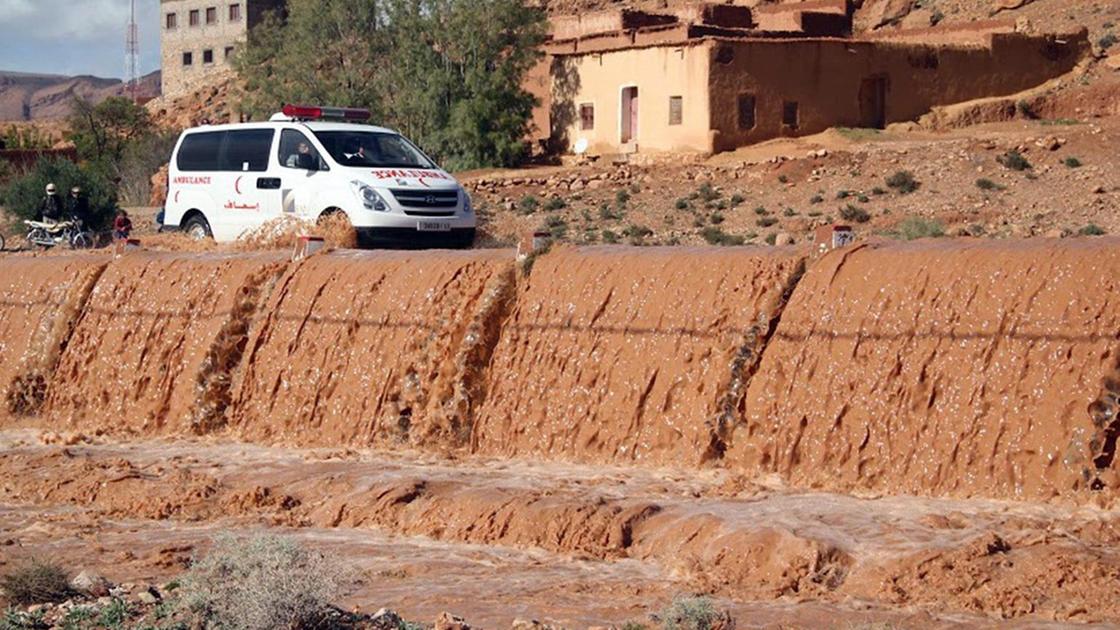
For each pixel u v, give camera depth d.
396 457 18.31
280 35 68.31
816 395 15.88
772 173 47.91
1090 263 14.70
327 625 10.80
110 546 14.95
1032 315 14.77
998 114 56.75
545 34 59.44
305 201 25.14
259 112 63.81
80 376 23.22
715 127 52.41
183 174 27.55
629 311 17.89
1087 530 12.63
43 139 87.62
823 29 59.97
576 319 18.27
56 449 19.95
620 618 11.57
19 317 24.64
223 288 22.16
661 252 18.44
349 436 19.58
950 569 11.99
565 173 51.22
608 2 84.69
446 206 25.06
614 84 56.16
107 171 65.25
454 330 19.25
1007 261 15.26
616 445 17.23
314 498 16.45
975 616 11.33
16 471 18.72
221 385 21.44
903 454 15.05
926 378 15.19
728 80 52.53
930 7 76.62
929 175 45.50
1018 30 63.12
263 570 10.91
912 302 15.66
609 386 17.59
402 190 24.59
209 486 17.06
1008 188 43.53
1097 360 14.19
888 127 55.91
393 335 19.81
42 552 14.69
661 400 17.11
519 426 18.14
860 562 12.39
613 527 14.04
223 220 26.72
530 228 43.16
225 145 26.91
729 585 12.52
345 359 20.14
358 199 24.33
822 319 16.20
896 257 16.19
